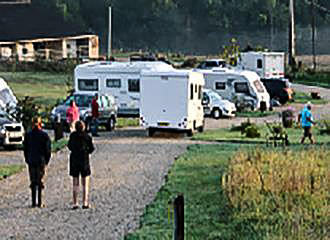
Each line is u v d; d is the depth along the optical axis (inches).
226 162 1553.9
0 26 5418.3
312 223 884.0
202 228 916.6
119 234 908.6
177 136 2273.6
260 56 4232.3
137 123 2699.3
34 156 1093.8
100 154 1771.7
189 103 2229.3
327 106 3550.7
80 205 1108.5
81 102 2402.8
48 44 5561.0
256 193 1056.8
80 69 2913.4
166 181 1322.6
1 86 2139.5
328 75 5324.8
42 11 5866.1
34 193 1101.1
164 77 2237.9
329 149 1729.8
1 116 1987.0
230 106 3019.2
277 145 1930.4
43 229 941.2
